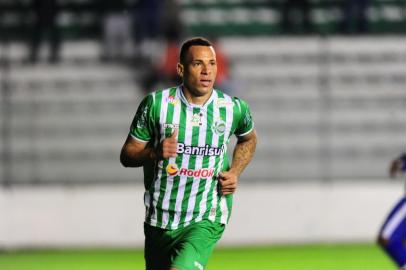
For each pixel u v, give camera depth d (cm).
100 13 5831
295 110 5012
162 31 5378
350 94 5141
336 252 3928
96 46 5469
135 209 4194
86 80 5141
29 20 5809
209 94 1812
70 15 5834
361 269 3428
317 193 4256
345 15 5816
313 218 4253
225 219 1859
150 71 5216
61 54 5466
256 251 3994
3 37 5741
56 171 4822
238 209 4219
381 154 4988
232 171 1877
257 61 5253
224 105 1817
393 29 5959
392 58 5316
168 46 5225
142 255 3894
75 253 3991
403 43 5347
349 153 4959
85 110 4938
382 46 5341
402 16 6009
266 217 4228
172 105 1797
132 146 1817
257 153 4872
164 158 1709
